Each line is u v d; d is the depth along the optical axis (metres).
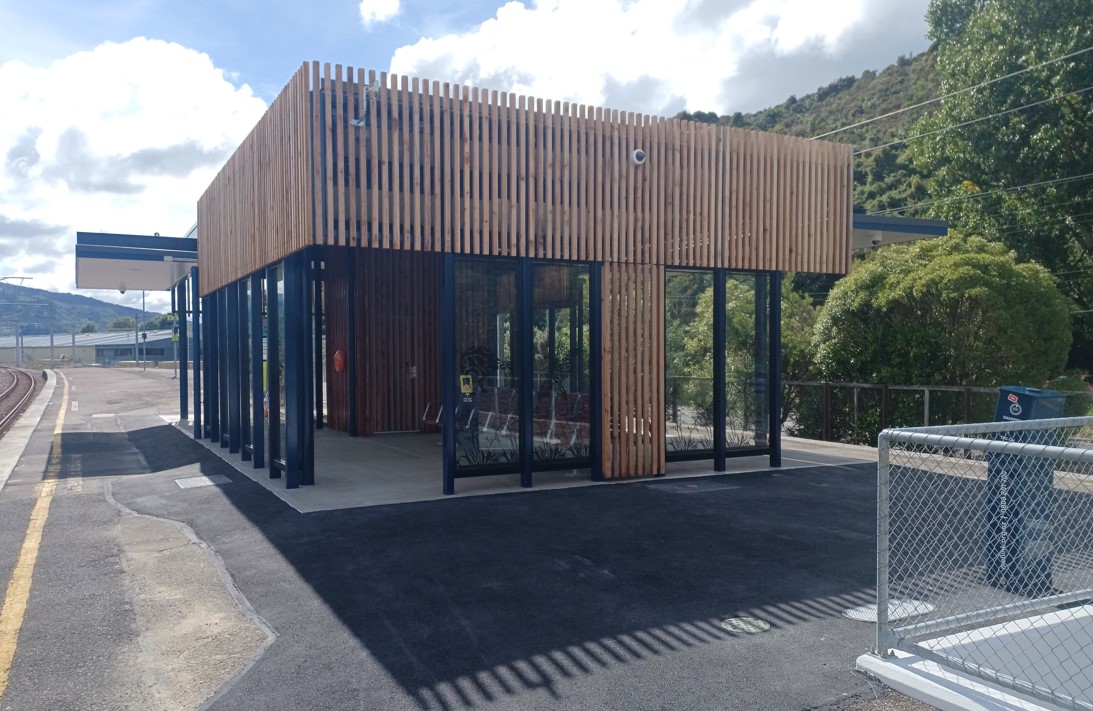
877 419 14.77
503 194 9.93
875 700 4.17
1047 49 20.00
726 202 11.34
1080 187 20.48
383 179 9.30
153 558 6.89
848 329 15.49
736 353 11.72
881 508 4.54
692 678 4.41
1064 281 21.91
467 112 9.76
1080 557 6.30
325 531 7.69
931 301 14.13
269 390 11.05
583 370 10.70
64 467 12.49
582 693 4.23
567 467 10.41
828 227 12.20
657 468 10.92
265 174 10.95
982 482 9.77
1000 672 4.49
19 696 4.24
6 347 103.06
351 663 4.61
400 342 17.16
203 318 16.19
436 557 6.75
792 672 4.49
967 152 22.12
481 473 9.83
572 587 5.95
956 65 22.42
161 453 14.34
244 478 10.88
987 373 13.66
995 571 5.89
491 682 4.36
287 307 10.06
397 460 12.71
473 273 10.12
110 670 4.57
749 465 11.91
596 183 10.49
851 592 5.84
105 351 94.25
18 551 7.14
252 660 4.68
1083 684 4.67
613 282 10.61
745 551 6.93
